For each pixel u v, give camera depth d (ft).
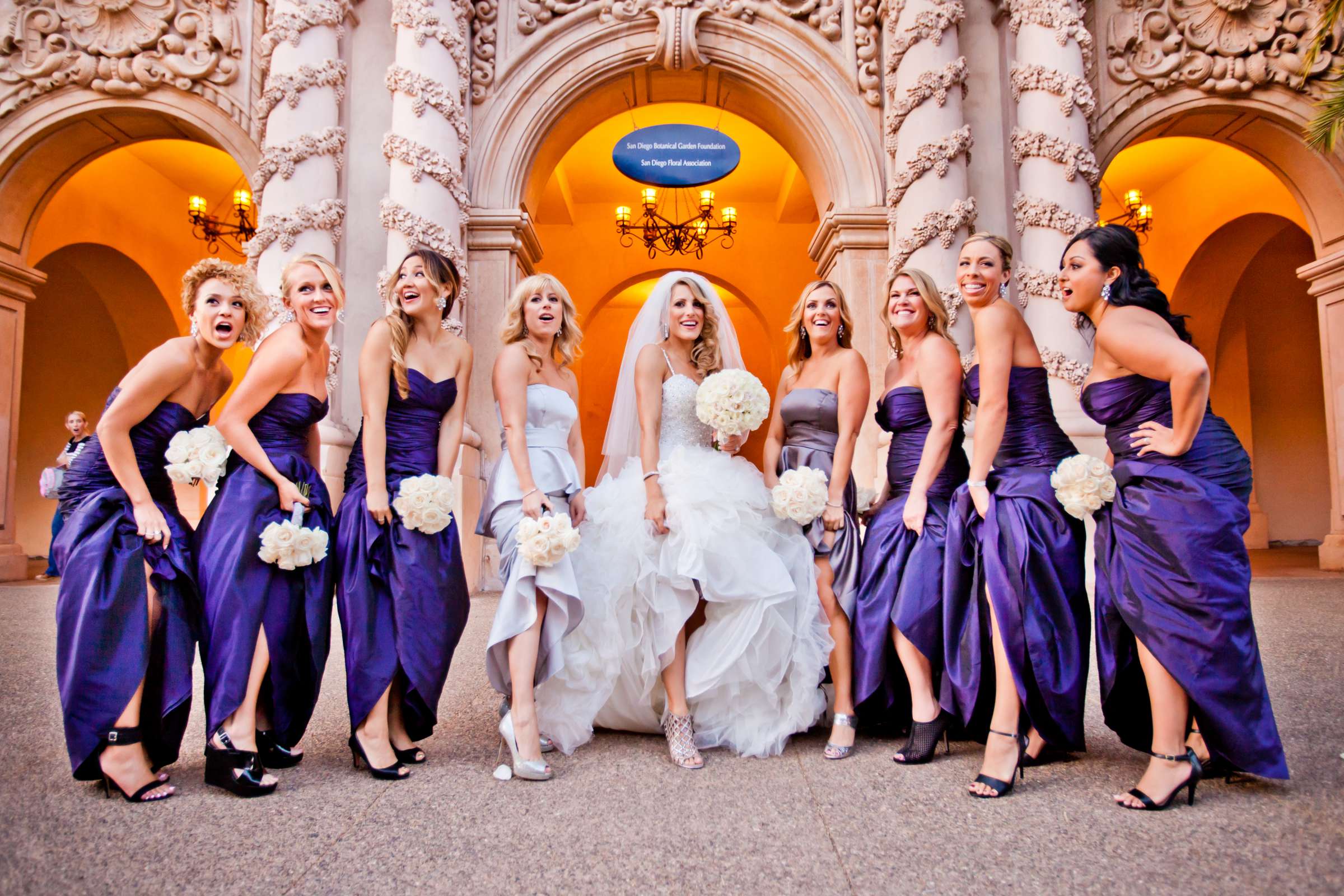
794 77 25.14
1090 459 7.52
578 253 43.83
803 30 25.08
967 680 8.13
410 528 8.21
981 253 8.64
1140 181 38.47
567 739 8.64
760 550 8.89
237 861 5.71
